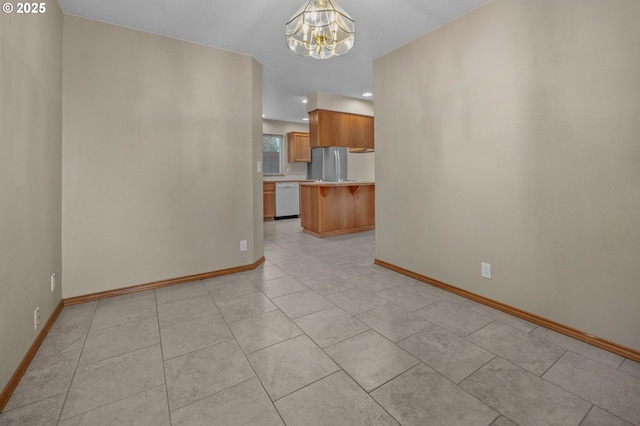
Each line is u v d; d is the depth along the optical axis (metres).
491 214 2.33
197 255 3.04
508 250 2.23
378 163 3.40
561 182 1.93
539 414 1.29
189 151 2.93
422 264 2.96
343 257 3.90
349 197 5.52
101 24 2.50
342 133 5.13
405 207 3.09
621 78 1.66
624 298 1.70
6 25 1.40
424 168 2.86
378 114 3.36
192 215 2.98
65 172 2.40
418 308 2.37
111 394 1.44
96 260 2.55
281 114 6.57
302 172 7.92
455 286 2.65
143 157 2.71
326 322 2.15
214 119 3.05
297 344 1.87
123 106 2.60
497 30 2.21
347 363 1.67
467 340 1.89
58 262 2.30
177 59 2.83
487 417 1.28
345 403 1.37
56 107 2.21
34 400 1.39
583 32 1.79
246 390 1.46
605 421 1.25
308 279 3.06
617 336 1.74
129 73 2.62
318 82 4.32
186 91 2.89
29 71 1.68
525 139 2.09
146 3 2.25
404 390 1.45
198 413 1.32
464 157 2.49
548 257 2.02
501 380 1.51
